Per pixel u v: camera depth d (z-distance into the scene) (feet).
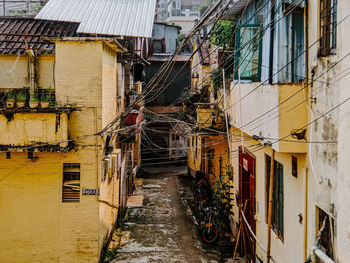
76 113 35.40
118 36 41.39
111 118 40.47
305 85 23.45
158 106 89.04
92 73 35.42
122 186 50.70
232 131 44.37
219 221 40.09
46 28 47.11
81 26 41.06
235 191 43.24
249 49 29.78
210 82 54.03
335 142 19.24
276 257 29.30
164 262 36.47
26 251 35.60
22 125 33.53
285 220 27.30
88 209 35.63
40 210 35.60
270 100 25.46
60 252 35.63
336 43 19.51
